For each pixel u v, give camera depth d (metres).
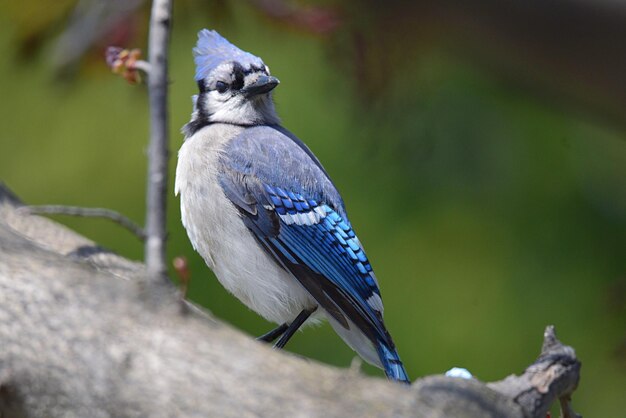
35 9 9.54
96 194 12.15
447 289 11.52
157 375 5.23
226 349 5.30
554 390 6.70
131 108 12.16
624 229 11.57
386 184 11.70
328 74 10.89
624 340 10.03
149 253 6.00
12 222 7.73
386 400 5.11
